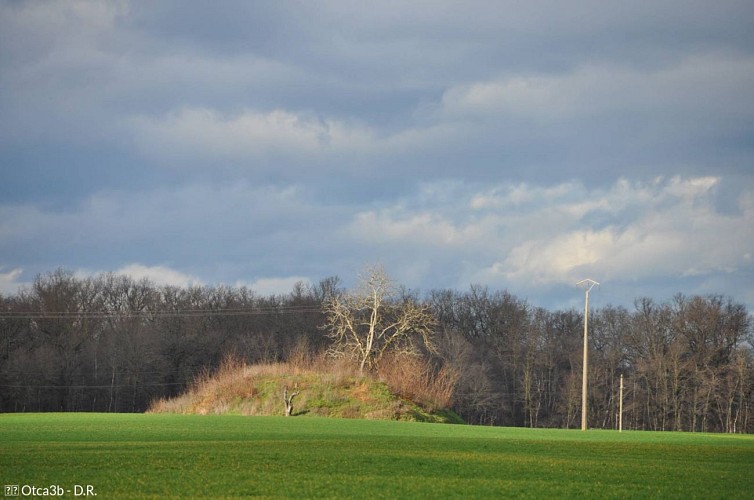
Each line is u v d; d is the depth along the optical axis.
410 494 22.28
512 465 28.23
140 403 128.75
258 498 21.41
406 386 80.44
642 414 135.88
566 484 24.39
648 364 132.75
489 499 21.88
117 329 136.50
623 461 30.30
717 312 128.62
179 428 41.97
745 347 126.81
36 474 24.14
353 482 23.88
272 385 76.88
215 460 27.69
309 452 30.62
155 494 21.61
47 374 120.94
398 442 36.06
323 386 76.38
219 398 76.31
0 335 127.50
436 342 137.50
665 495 22.95
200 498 21.27
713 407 129.25
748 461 31.44
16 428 40.84
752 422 124.75
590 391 136.88
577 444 37.50
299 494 21.98
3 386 118.94
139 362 127.44
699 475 26.80
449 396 83.31
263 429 42.34
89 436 36.62
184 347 130.50
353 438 37.78
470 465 27.97
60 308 132.12
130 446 31.88
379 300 99.94
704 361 127.94
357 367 87.00
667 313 135.12
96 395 127.31
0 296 129.75
